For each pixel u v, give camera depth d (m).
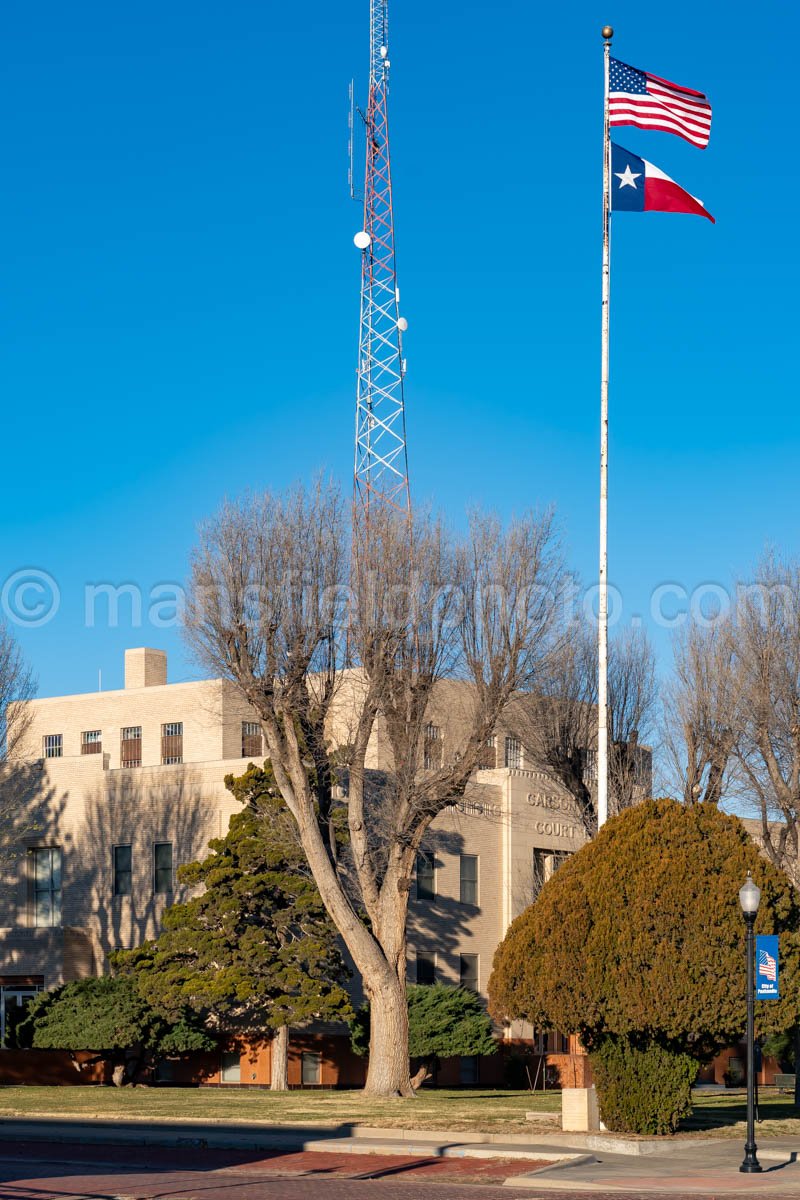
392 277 47.03
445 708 40.78
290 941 45.44
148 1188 22.69
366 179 47.94
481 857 56.19
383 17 50.31
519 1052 53.41
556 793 59.53
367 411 45.38
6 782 54.62
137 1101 37.03
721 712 46.06
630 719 48.56
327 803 38.75
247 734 64.88
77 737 68.00
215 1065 48.34
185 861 51.06
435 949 53.41
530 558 37.00
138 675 70.31
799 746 44.06
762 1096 45.09
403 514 37.53
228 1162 26.39
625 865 28.12
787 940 28.45
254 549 36.44
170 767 52.03
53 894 54.44
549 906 28.80
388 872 37.66
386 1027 37.25
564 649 46.84
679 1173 24.41
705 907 27.41
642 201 34.59
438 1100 36.03
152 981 44.34
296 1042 47.50
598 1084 28.92
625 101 34.66
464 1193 22.08
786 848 45.25
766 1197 21.88
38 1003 47.34
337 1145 27.97
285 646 36.16
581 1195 22.08
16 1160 27.06
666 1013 27.06
